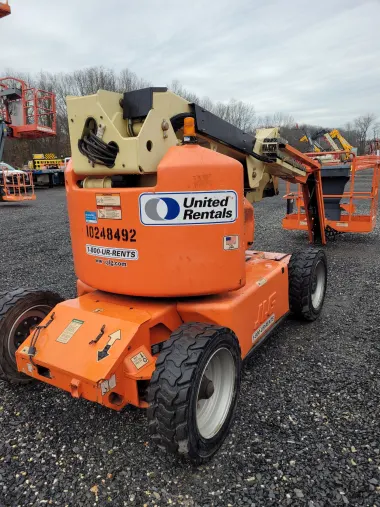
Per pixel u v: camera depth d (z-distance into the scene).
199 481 2.29
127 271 2.68
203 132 2.93
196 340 2.32
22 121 12.38
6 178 16.77
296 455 2.46
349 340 3.97
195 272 2.64
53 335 2.66
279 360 3.60
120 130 2.56
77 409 2.97
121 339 2.43
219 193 2.58
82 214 2.82
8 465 2.43
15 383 3.09
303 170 4.92
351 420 2.77
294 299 4.15
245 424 2.75
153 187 2.53
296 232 9.64
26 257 7.59
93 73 45.94
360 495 2.17
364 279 5.83
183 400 2.13
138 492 2.22
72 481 2.30
